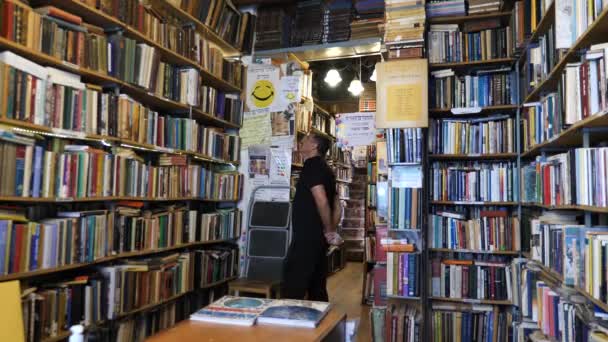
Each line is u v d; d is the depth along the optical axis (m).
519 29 3.01
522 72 3.21
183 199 3.32
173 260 3.14
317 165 3.10
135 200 2.85
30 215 2.27
